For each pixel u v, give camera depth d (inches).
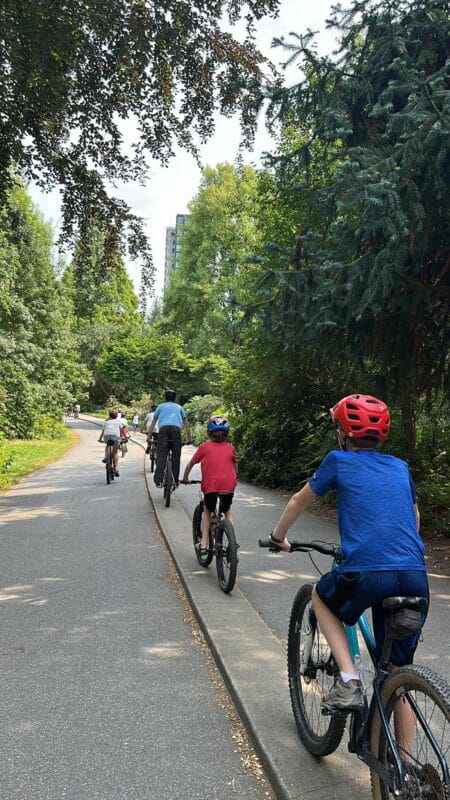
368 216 210.5
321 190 243.3
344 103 266.8
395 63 217.2
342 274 238.5
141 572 265.9
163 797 110.0
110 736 130.6
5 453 691.4
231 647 171.8
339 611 103.6
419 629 93.4
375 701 99.4
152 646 182.4
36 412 1268.5
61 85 320.5
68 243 402.3
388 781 93.7
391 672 97.6
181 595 234.2
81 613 211.6
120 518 401.7
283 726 130.3
